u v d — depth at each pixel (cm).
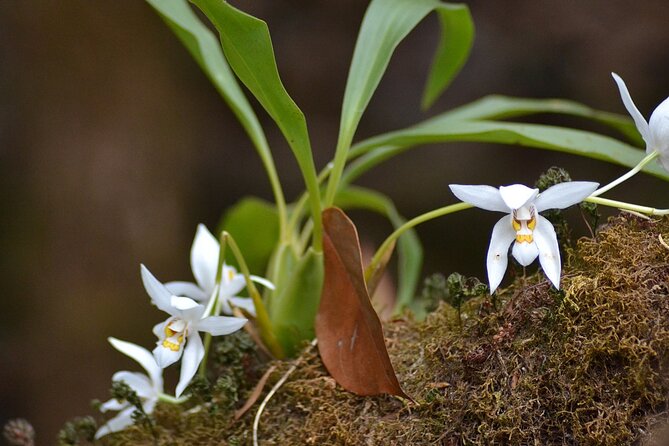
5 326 151
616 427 70
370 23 81
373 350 73
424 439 72
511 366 72
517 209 71
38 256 153
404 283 92
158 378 79
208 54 86
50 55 155
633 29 159
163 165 170
